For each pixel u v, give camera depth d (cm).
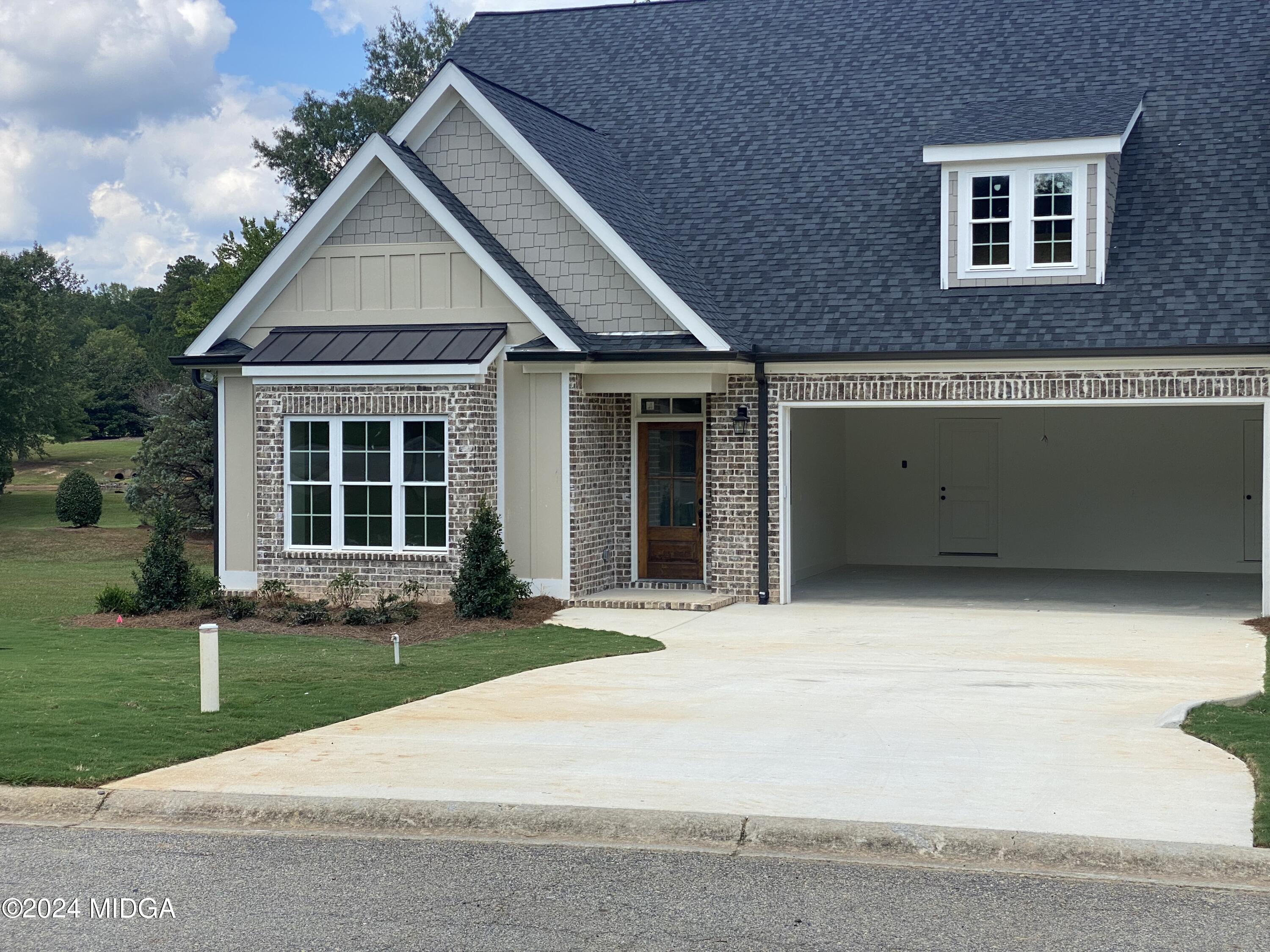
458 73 2003
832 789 895
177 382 6025
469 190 2042
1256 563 2342
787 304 1962
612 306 1972
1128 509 2420
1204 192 1942
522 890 738
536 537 1930
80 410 6400
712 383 1902
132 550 3344
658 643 1570
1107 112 1948
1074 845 773
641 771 945
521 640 1603
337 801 870
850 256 2019
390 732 1080
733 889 737
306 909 712
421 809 856
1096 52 2234
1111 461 2430
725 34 2511
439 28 5544
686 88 2422
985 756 985
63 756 980
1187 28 2223
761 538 1941
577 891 735
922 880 751
